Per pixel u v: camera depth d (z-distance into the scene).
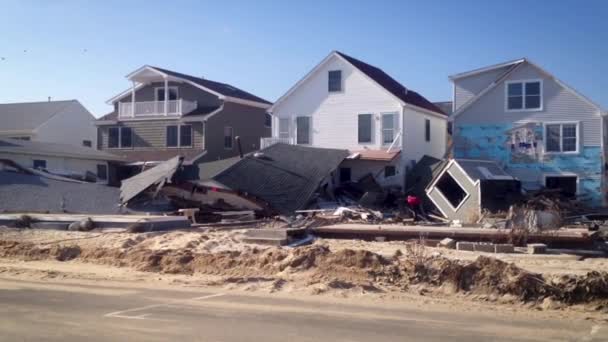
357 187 34.34
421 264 13.28
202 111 42.41
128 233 20.02
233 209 27.83
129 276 14.02
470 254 17.03
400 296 11.94
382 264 13.77
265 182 29.48
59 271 14.55
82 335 8.48
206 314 9.93
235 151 43.88
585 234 18.45
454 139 35.50
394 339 8.46
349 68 37.47
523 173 33.88
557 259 16.27
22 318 9.51
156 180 27.66
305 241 19.80
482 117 34.88
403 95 38.41
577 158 32.72
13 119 47.66
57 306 10.47
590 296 11.37
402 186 35.53
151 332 8.66
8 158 33.72
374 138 36.72
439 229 20.34
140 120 43.34
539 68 33.31
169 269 14.86
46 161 36.38
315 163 32.91
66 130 49.19
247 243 18.92
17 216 22.16
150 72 42.88
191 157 40.25
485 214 25.84
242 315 9.89
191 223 23.75
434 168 33.78
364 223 25.00
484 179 28.09
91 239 18.95
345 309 10.54
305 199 29.30
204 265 14.95
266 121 47.56
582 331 9.18
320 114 38.19
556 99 33.25
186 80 42.69
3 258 16.92
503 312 10.62
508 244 18.42
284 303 10.99
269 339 8.34
